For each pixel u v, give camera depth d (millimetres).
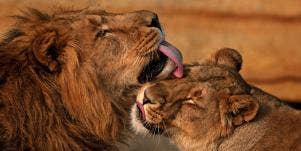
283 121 13797
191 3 21000
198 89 13594
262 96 14141
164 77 13891
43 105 13039
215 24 21094
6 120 12797
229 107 13516
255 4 21297
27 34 13242
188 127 13789
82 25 13438
